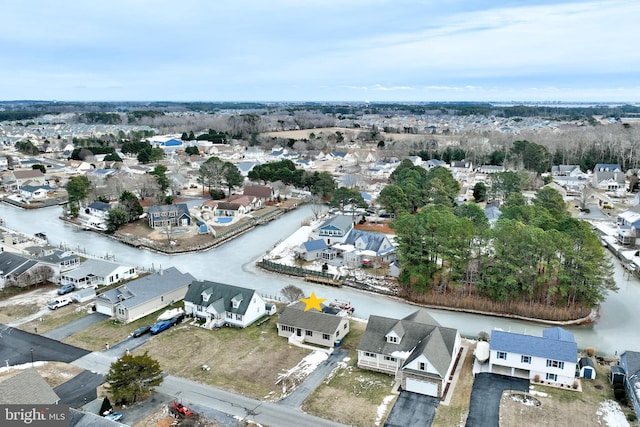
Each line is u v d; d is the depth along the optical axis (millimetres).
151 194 128000
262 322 60312
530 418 41406
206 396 44625
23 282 69625
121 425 35250
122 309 60438
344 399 44344
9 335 56594
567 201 124562
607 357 52188
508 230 64188
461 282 66625
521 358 47438
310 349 53688
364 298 69250
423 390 45156
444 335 49500
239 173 133750
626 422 40812
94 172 155125
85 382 46656
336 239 89438
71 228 107188
